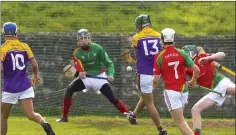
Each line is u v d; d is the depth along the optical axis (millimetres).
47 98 48906
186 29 53531
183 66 27672
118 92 49344
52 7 53844
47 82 49156
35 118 28281
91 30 52531
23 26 52094
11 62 27484
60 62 49594
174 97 27359
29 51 28047
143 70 33438
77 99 48750
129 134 36000
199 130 30875
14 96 27734
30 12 52938
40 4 53781
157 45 33250
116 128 39406
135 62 36750
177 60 27375
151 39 33375
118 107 38219
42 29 52188
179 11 55250
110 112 48812
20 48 27734
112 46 49906
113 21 53219
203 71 31078
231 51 50250
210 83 31234
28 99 28031
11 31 27562
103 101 48906
